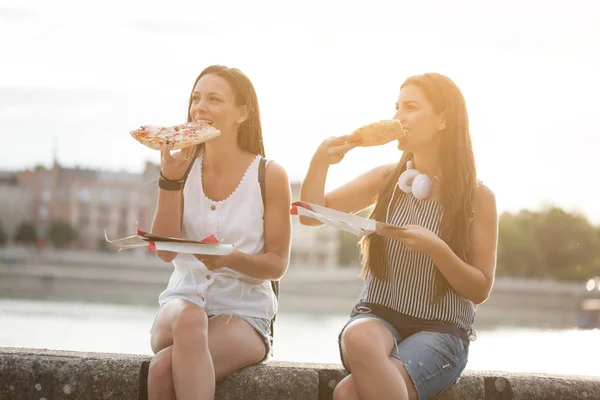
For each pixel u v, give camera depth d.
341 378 4.91
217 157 5.11
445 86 4.99
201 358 4.32
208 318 4.89
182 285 4.99
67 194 150.00
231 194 5.09
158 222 4.99
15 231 148.50
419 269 4.86
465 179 4.91
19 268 101.31
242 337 4.79
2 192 150.62
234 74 5.14
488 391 5.00
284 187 5.10
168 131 4.86
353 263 147.12
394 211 5.10
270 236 5.07
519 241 140.88
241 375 4.79
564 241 143.38
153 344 4.74
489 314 89.00
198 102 5.12
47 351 4.95
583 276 139.25
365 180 5.39
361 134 5.01
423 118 4.99
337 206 5.31
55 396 4.77
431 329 4.80
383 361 4.39
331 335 33.97
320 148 5.09
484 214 4.96
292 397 4.82
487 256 4.92
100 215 149.62
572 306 90.06
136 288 94.75
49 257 107.62
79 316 40.00
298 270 107.25
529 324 68.12
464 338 4.89
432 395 4.68
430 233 4.59
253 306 4.96
